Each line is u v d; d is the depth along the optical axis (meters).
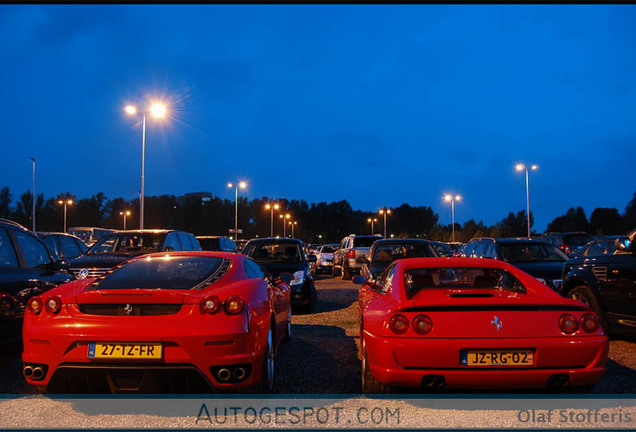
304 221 145.25
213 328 3.75
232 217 126.94
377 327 3.93
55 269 6.27
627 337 7.11
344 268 18.89
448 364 3.67
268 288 4.91
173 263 4.75
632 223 49.44
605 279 6.57
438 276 5.29
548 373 3.63
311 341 6.87
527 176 42.75
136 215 112.75
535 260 9.60
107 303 3.84
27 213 84.50
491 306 3.76
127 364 3.67
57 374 3.78
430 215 150.38
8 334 5.21
